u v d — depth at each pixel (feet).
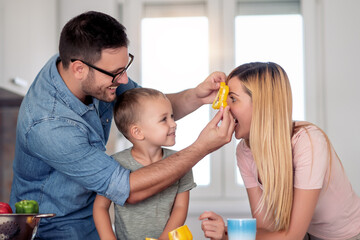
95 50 4.74
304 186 4.42
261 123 4.50
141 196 4.61
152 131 4.96
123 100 5.09
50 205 5.15
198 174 11.03
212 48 11.15
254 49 11.16
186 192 5.10
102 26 4.79
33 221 3.87
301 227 4.39
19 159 5.10
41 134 4.63
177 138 10.94
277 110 4.51
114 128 10.19
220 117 4.58
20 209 4.10
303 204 4.41
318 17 11.04
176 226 4.91
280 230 4.46
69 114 4.78
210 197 10.93
